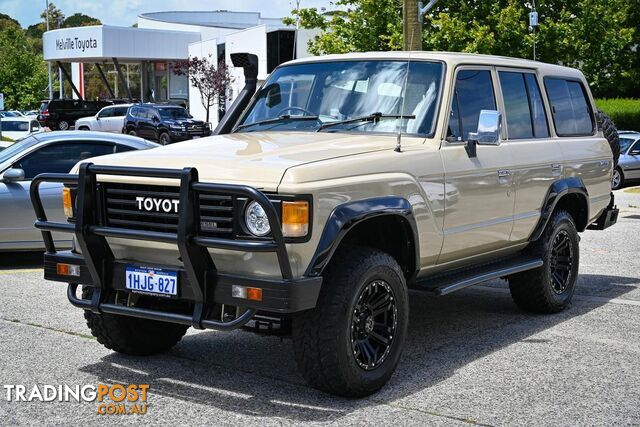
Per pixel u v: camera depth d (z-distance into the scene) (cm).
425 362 621
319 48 3516
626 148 2402
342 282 509
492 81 699
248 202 487
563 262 791
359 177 530
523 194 711
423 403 527
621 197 2058
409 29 1955
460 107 648
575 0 3362
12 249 980
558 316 778
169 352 642
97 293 547
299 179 490
